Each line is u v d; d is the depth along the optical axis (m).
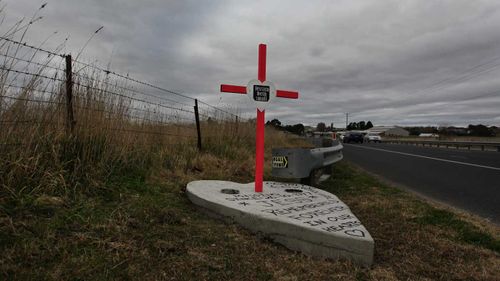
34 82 3.84
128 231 3.09
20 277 2.23
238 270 2.68
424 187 7.46
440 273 2.83
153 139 6.39
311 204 4.01
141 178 4.83
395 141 47.91
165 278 2.46
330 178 7.97
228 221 3.70
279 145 16.89
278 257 2.96
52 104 4.11
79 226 3.00
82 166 4.12
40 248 2.58
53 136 4.03
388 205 5.14
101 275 2.39
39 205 3.18
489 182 8.23
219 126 9.94
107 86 4.95
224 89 4.57
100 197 3.82
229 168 7.02
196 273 2.58
